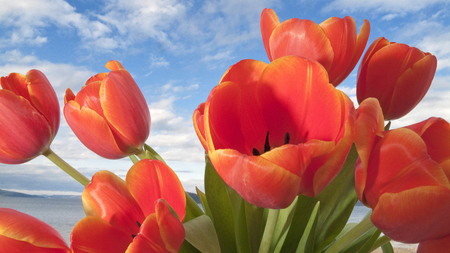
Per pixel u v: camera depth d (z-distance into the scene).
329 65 0.22
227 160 0.16
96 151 0.25
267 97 0.19
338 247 0.20
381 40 0.26
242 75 0.19
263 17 0.25
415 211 0.16
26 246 0.21
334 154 0.16
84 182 0.27
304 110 0.18
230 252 0.25
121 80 0.25
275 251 0.24
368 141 0.17
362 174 0.17
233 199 0.24
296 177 0.15
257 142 0.19
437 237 0.17
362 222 0.20
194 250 0.25
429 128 0.18
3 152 0.26
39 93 0.27
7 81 0.27
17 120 0.26
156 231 0.19
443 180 0.16
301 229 0.25
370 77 0.25
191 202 0.25
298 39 0.22
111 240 0.22
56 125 0.28
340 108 0.16
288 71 0.18
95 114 0.24
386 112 0.25
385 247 0.29
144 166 0.21
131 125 0.25
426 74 0.24
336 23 0.22
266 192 0.15
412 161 0.16
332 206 0.25
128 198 0.23
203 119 0.18
